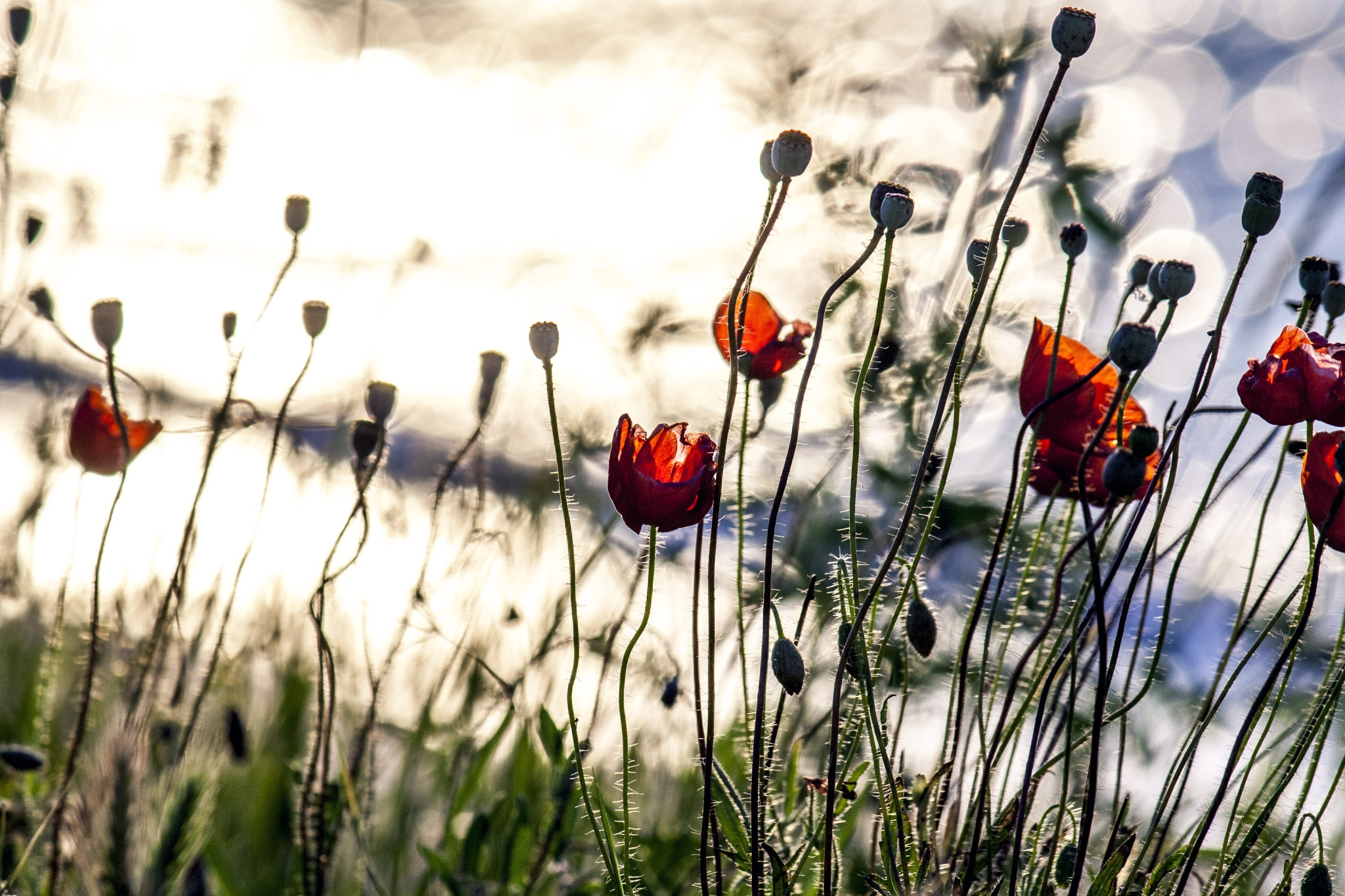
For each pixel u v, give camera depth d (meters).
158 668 2.19
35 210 2.43
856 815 2.15
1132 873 2.00
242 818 2.32
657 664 2.37
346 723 2.38
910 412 2.46
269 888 2.27
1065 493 2.06
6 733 2.38
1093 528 1.95
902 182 2.73
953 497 2.62
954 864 2.01
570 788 2.16
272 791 2.29
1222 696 1.99
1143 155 7.48
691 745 2.37
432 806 2.37
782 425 2.86
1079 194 2.82
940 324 2.47
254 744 2.35
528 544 2.46
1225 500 2.78
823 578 2.26
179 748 2.15
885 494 2.53
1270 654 2.90
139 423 2.17
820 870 2.02
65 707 2.38
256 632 2.46
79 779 2.22
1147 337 1.94
